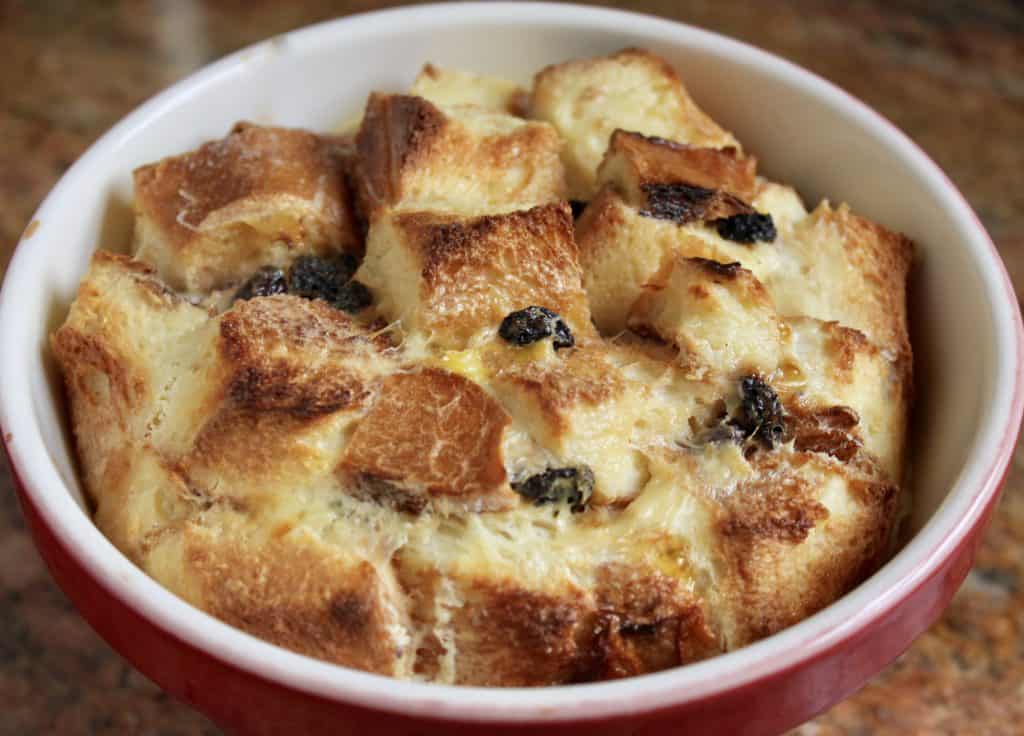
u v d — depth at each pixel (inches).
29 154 21.5
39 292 14.7
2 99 22.2
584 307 14.5
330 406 13.5
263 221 15.2
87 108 22.1
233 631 12.5
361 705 12.2
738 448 13.9
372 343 14.1
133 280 14.7
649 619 13.4
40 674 16.9
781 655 12.4
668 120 16.4
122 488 13.9
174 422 13.9
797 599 13.7
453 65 17.5
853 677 13.0
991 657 17.2
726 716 12.5
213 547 13.3
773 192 15.9
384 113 15.7
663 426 14.0
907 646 13.4
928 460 14.8
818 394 14.4
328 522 13.4
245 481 13.5
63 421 14.6
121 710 16.8
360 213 15.6
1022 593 17.7
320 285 15.2
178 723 16.7
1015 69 23.2
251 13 23.8
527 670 13.2
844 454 14.3
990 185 21.5
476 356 14.0
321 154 15.9
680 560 13.6
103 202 15.7
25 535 18.1
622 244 15.1
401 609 13.2
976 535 13.3
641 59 16.7
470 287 14.3
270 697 12.4
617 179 15.6
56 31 23.2
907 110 22.4
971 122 22.3
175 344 14.4
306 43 16.9
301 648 13.0
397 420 13.6
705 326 14.4
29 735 16.5
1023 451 18.9
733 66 16.9
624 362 14.3
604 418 13.7
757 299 14.4
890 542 14.5
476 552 13.2
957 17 24.1
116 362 14.3
